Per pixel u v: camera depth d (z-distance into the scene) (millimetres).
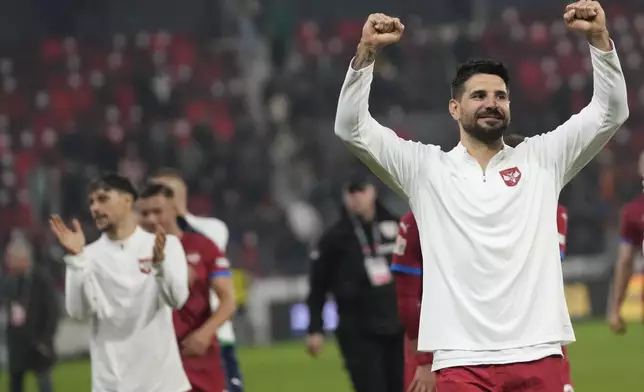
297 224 80750
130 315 23234
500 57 99938
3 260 72875
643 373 48375
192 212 82625
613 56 17234
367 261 30422
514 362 16766
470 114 17469
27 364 42281
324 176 88188
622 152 90625
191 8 102562
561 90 96125
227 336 30266
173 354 23484
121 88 94000
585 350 57875
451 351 16953
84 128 89375
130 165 84812
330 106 93812
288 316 69250
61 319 64500
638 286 70125
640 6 107125
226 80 97000
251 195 84438
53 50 97250
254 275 73062
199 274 25547
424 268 17516
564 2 104625
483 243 16984
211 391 25812
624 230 32188
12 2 98812
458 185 17359
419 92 94750
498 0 105188
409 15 104188
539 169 17562
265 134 90312
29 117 90875
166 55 98188
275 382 49062
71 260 22719
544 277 17109
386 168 17906
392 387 30641
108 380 23266
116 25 101312
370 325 30359
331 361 57281
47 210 77125
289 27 100875
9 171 84062
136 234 23484
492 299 16859
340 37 102250
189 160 84938
